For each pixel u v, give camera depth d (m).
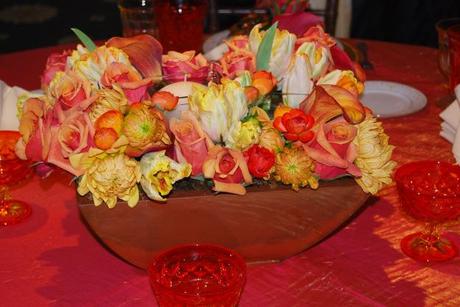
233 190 1.04
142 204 1.06
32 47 4.16
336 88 1.06
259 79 1.09
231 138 1.03
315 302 1.10
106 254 1.19
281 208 1.09
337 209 1.11
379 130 1.10
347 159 1.07
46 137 1.03
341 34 2.71
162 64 1.16
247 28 1.85
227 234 1.11
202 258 1.07
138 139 0.99
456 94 1.45
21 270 1.16
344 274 1.15
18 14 4.52
